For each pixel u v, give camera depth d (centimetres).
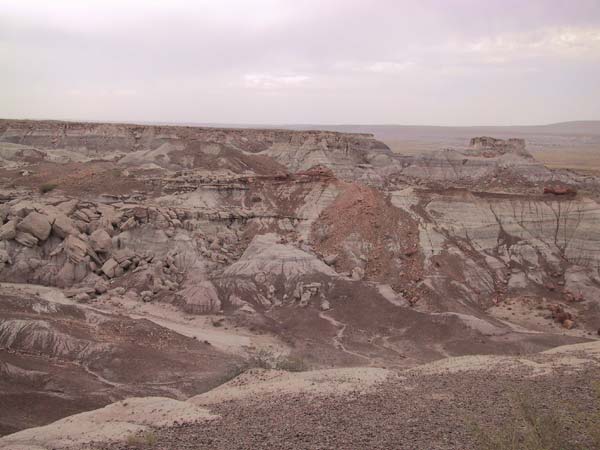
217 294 7475
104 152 17938
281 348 6294
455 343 6288
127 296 7531
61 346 5325
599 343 4331
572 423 2252
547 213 8888
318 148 16750
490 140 16538
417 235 8394
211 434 2588
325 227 8875
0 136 18362
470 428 2278
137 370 5166
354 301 7281
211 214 9169
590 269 8250
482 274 8019
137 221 8619
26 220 8019
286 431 2530
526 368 3431
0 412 4125
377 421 2570
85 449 2505
